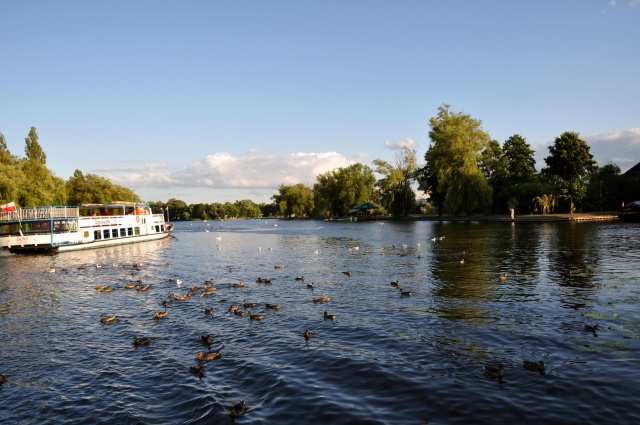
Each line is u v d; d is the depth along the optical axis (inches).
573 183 3941.9
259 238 3358.8
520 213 4512.8
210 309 989.2
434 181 5032.0
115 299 1156.5
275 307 995.3
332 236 3255.4
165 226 3666.3
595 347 688.4
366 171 6899.6
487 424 482.0
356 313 939.3
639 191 4020.7
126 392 597.3
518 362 641.6
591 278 1215.6
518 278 1258.6
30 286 1376.7
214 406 545.6
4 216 2397.9
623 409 501.0
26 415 546.6
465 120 4441.4
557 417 489.4
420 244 2295.8
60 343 807.7
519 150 5036.9
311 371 640.4
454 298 1044.5
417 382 589.3
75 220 2561.5
